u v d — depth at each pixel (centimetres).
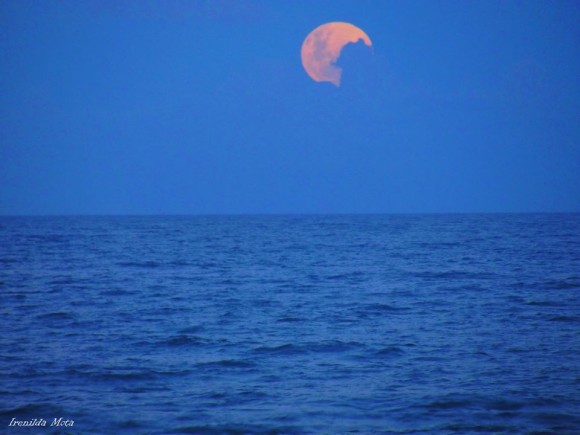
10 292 10231
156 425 3938
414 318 7625
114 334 6712
